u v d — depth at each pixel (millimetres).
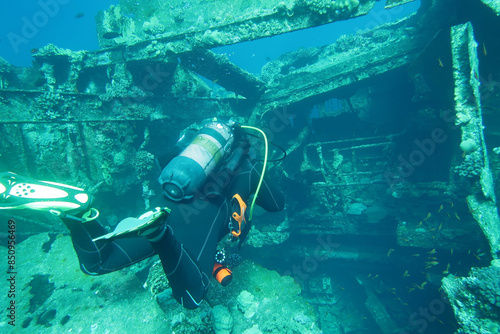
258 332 3273
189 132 2127
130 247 1596
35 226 4641
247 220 1940
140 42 5445
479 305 2797
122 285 3678
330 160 8578
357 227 6574
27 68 5957
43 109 4508
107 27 5789
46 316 3244
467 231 4730
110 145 5410
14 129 4316
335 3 4059
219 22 4848
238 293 3951
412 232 5184
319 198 7012
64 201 1321
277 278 4223
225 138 1895
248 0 4680
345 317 6977
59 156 4785
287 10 4348
